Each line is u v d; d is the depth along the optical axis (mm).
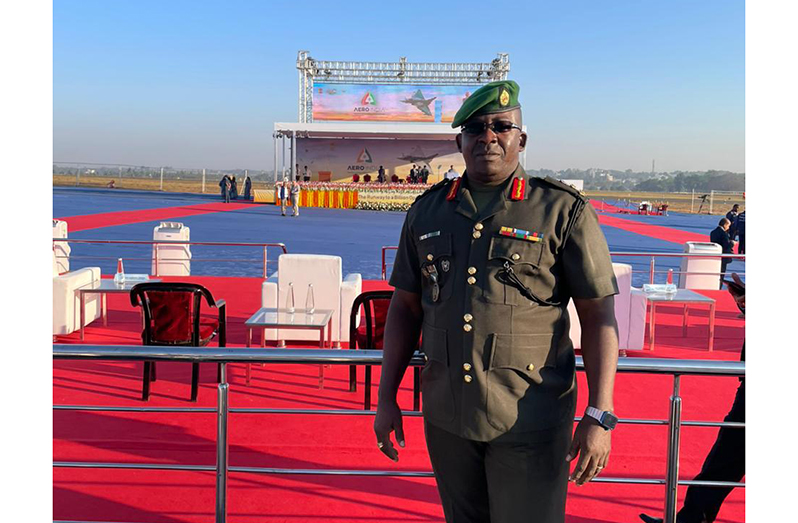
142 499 3588
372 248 18234
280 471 2717
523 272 1893
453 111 36062
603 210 40969
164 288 5469
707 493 3242
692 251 11945
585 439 1801
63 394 5387
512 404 1904
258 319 5891
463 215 1983
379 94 36031
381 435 2127
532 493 1938
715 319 9398
